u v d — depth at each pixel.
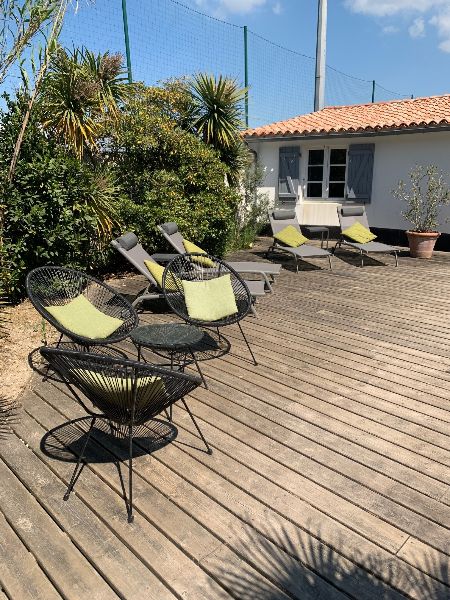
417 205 8.70
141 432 2.79
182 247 5.99
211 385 3.43
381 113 10.51
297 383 3.48
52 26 4.86
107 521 2.07
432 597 1.72
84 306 3.55
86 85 6.07
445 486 2.33
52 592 1.74
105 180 6.32
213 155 8.18
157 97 8.13
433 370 3.72
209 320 3.87
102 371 2.10
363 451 2.62
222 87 8.45
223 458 2.54
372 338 4.44
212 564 1.85
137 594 1.72
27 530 2.03
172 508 2.16
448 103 10.00
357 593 1.73
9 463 2.49
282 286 6.49
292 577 1.80
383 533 2.02
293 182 10.66
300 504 2.19
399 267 7.79
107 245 6.50
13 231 5.17
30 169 5.16
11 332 4.44
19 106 5.36
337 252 9.16
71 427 2.85
